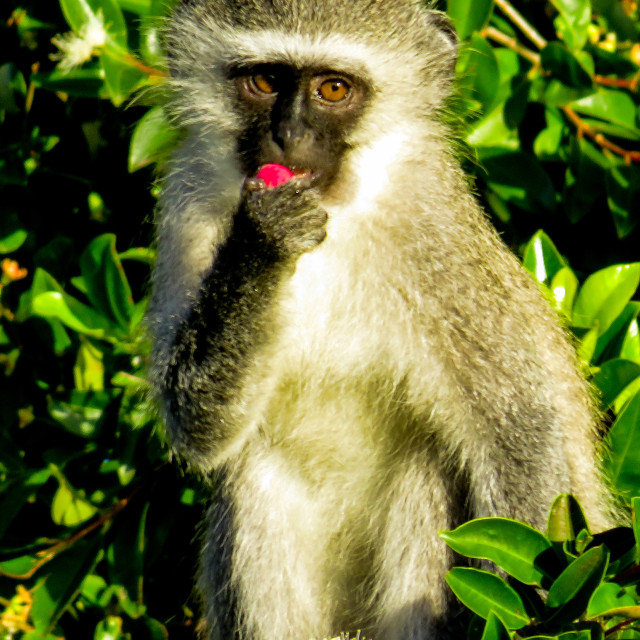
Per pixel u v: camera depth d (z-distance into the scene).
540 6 13.42
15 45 13.24
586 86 12.11
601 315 11.76
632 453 10.64
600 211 13.20
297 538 10.79
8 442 12.30
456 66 11.90
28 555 11.48
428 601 10.23
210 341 9.54
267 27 10.15
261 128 10.26
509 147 12.38
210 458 9.86
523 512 9.62
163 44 11.47
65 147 13.28
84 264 11.96
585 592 7.41
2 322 13.18
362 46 10.12
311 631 10.85
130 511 11.70
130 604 11.48
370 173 10.22
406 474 10.49
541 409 9.91
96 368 12.27
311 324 10.22
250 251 9.33
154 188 12.38
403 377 10.23
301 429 10.46
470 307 9.99
